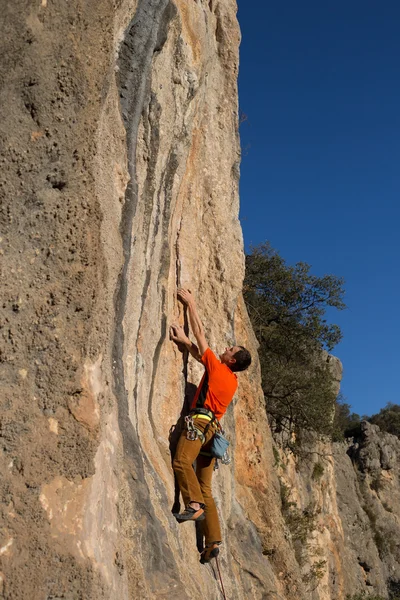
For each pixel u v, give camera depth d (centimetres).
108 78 399
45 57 366
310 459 2014
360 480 3803
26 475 319
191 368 651
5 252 346
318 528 1861
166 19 507
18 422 326
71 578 314
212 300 761
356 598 2138
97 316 366
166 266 595
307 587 1488
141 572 414
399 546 3553
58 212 359
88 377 355
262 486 911
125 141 453
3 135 356
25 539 309
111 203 407
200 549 580
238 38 846
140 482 452
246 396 956
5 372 332
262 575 779
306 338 1980
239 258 826
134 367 504
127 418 455
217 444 557
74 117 370
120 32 457
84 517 333
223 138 812
